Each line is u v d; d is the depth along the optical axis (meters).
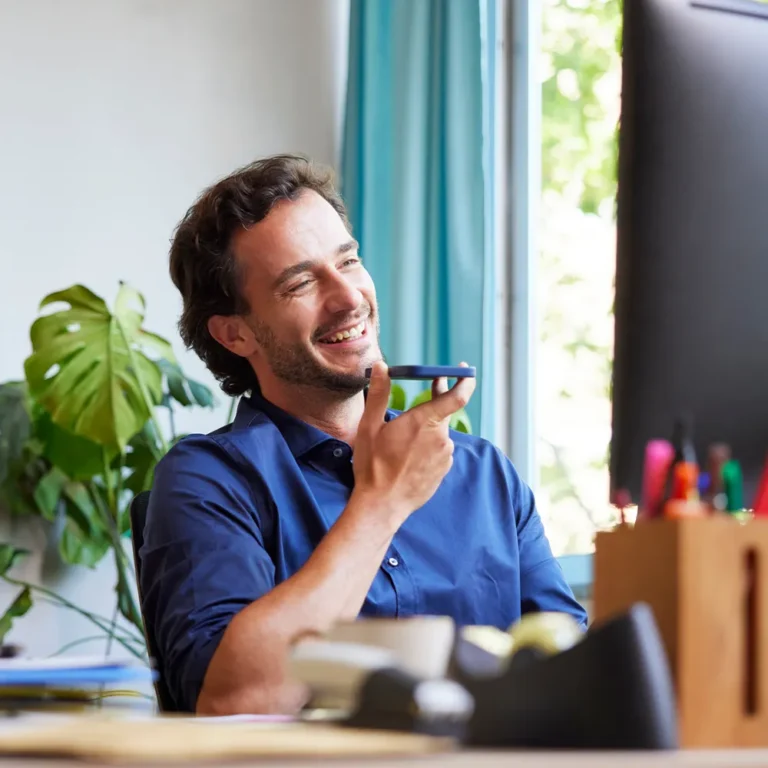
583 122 3.22
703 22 0.92
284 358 1.89
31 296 3.07
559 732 0.68
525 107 3.29
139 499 1.81
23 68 3.13
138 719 0.86
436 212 3.12
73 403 2.59
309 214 1.93
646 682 0.68
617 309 0.91
